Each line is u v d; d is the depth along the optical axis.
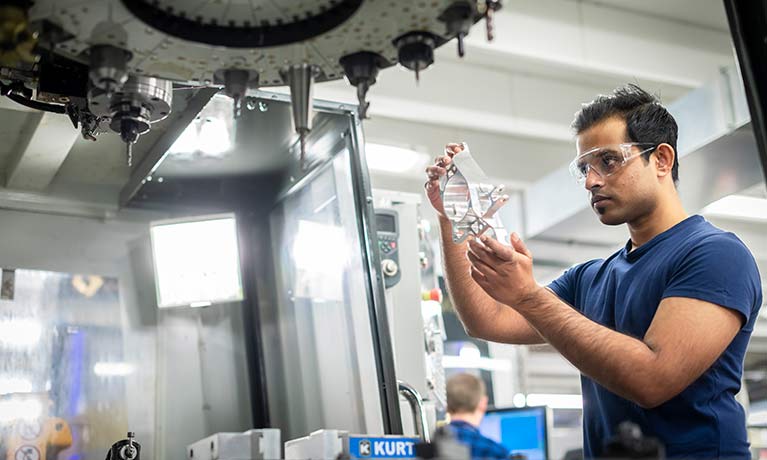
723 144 3.79
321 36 1.42
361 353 2.53
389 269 2.81
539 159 6.76
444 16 1.41
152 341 2.92
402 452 1.53
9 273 2.68
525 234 5.44
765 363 5.18
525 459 1.30
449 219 1.78
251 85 1.60
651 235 1.83
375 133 6.05
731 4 1.74
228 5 1.34
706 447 1.59
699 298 1.58
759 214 4.28
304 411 2.87
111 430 2.74
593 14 5.45
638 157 1.78
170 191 2.94
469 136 6.47
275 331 3.04
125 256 2.91
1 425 2.54
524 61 6.09
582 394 1.89
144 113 1.67
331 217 2.67
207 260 2.86
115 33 1.40
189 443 2.90
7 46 1.38
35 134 2.36
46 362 2.68
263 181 2.97
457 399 3.31
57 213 2.80
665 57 5.62
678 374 1.51
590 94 6.61
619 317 1.78
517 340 2.05
